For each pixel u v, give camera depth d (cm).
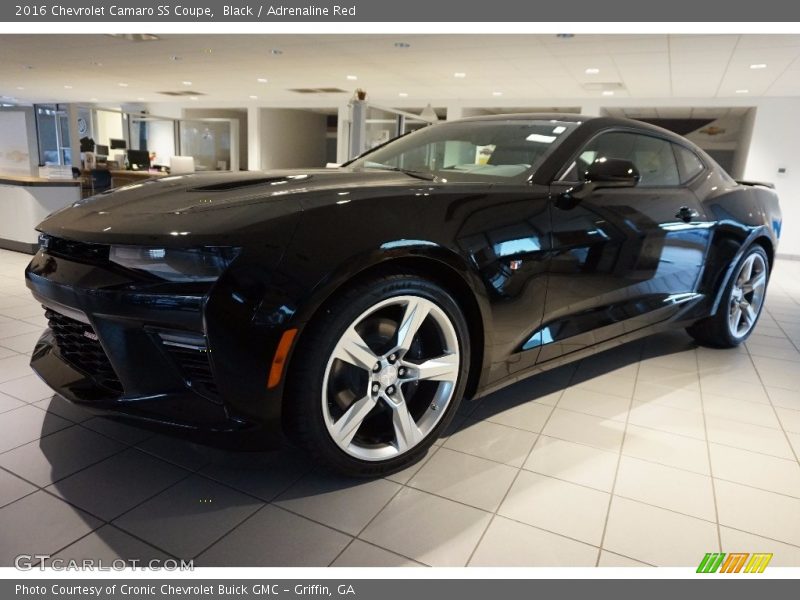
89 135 1692
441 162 226
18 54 985
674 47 679
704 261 261
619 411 218
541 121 229
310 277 130
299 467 165
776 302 491
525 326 182
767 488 167
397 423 158
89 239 141
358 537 136
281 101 1498
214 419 133
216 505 146
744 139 1120
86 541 131
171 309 128
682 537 142
